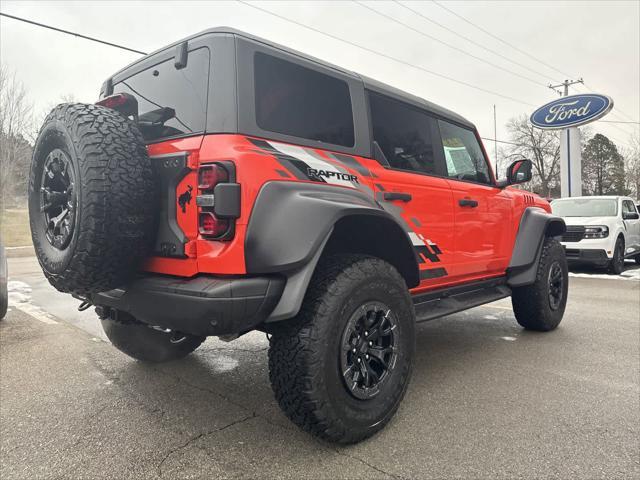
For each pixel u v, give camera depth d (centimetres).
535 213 443
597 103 1697
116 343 333
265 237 202
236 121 212
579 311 572
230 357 377
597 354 386
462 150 387
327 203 222
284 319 209
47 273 229
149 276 221
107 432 244
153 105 256
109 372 338
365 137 283
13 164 1761
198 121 220
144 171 211
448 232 333
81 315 531
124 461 215
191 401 285
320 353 209
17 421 257
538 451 224
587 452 223
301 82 251
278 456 219
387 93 313
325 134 259
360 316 228
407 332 258
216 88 217
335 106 270
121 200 201
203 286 197
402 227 261
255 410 272
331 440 220
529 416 264
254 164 205
